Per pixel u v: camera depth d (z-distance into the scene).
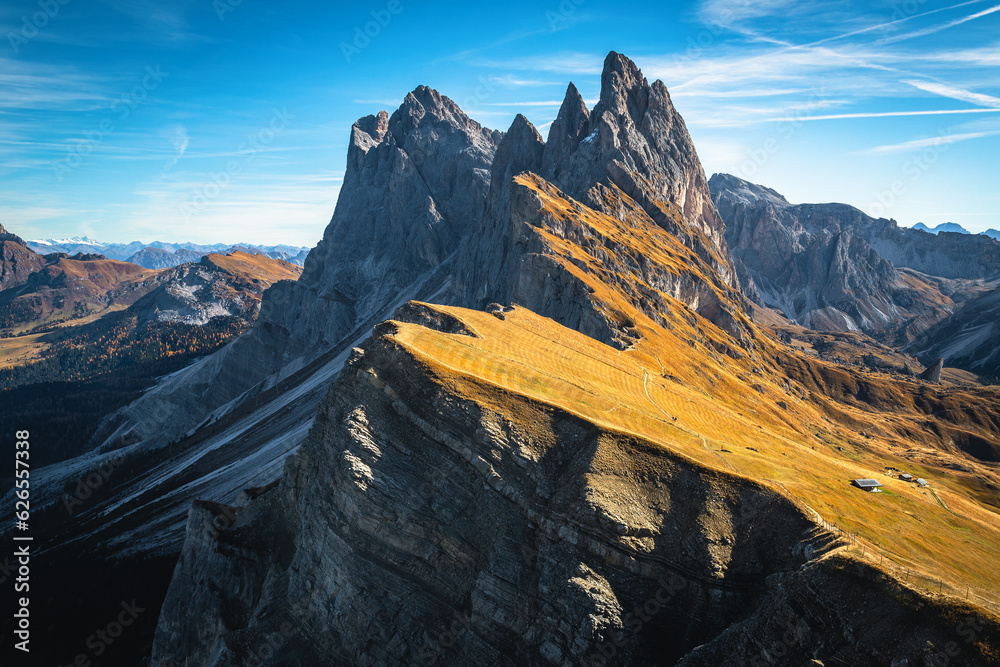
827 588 54.84
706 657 57.09
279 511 96.88
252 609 89.94
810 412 191.00
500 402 77.94
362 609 71.00
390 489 72.56
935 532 75.25
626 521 65.88
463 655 66.94
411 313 105.56
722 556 65.12
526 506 70.25
